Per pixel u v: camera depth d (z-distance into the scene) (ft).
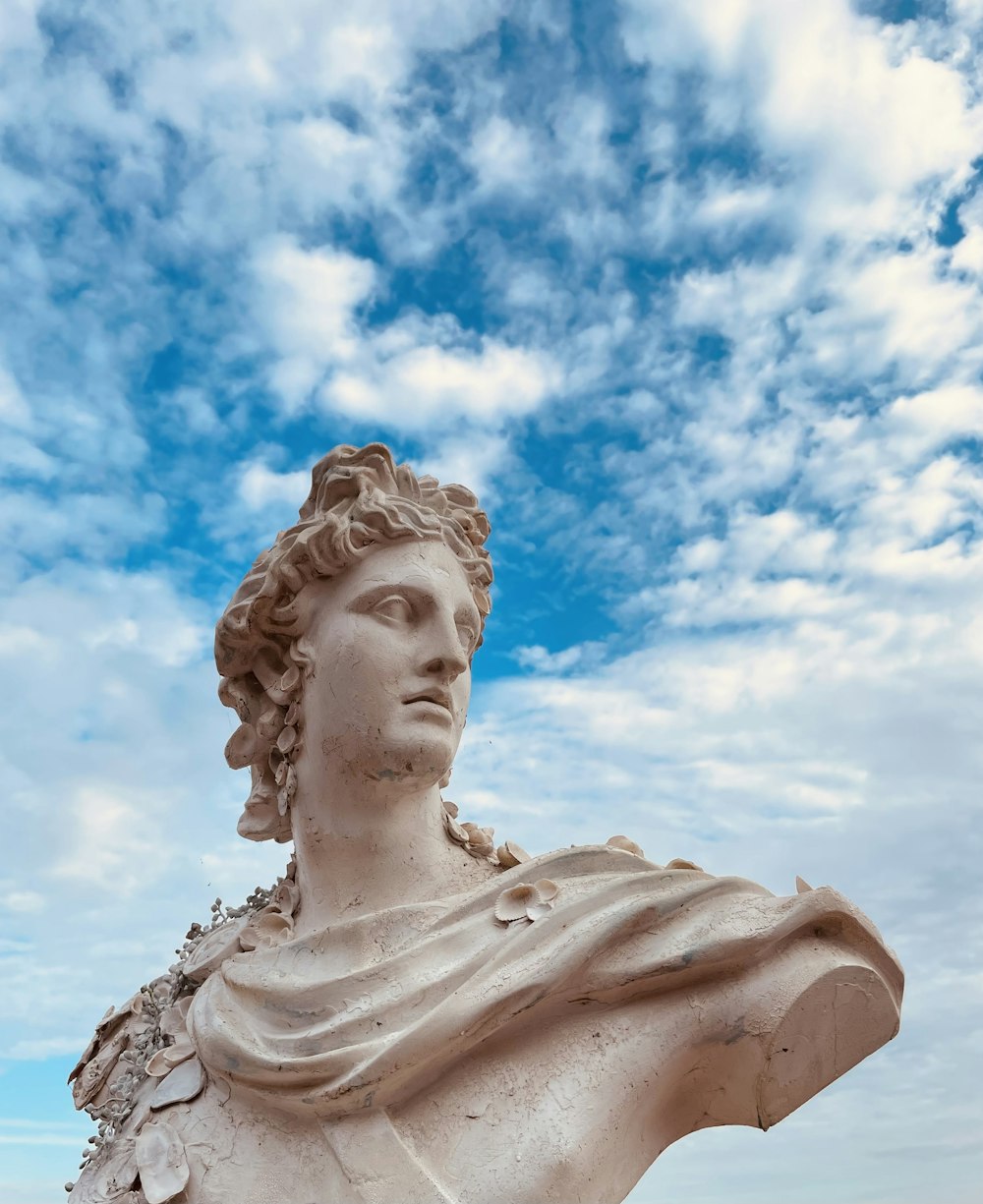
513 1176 7.21
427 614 9.31
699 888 8.52
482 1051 7.86
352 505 9.70
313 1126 7.74
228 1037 8.13
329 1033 7.80
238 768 10.23
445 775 10.34
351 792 9.17
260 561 10.12
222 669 10.16
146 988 10.53
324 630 9.45
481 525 10.48
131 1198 7.82
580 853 9.20
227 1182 7.67
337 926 8.67
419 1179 7.22
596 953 8.02
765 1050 8.06
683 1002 8.15
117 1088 9.25
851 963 8.20
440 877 9.26
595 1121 7.59
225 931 10.27
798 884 8.63
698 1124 8.57
